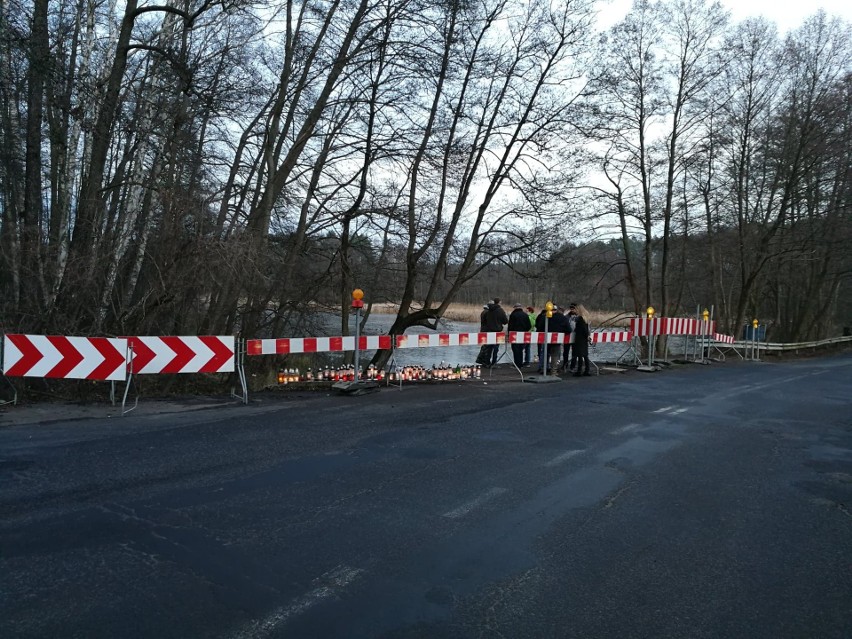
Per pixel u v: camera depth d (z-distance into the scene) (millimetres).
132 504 5023
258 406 9797
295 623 3225
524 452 7027
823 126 26750
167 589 3578
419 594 3584
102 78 12922
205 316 14555
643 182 23547
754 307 35406
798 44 26750
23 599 3443
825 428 8930
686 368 18469
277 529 4543
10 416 8562
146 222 13477
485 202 17797
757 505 5371
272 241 16203
